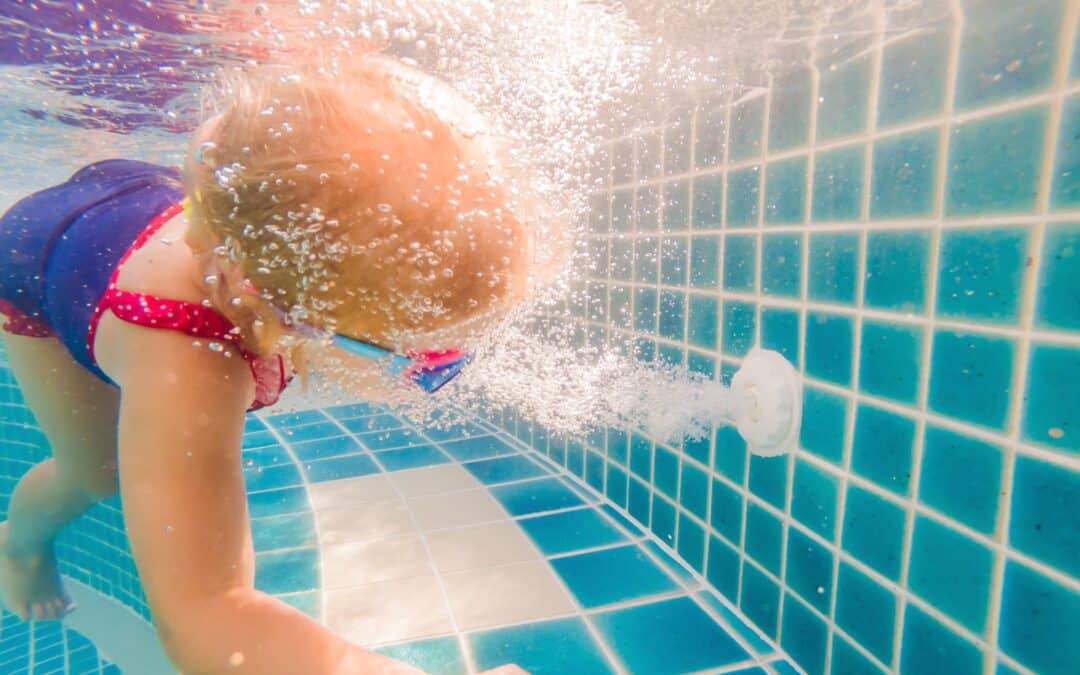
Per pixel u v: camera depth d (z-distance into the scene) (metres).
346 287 0.52
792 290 0.82
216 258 0.58
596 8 0.84
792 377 0.82
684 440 1.10
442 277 0.51
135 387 0.63
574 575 1.09
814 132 0.77
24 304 1.01
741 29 0.75
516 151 0.60
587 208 1.39
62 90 1.21
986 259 0.55
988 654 0.56
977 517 0.57
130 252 0.80
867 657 0.71
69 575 1.61
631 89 1.08
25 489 1.26
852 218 0.71
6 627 1.38
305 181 0.48
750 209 0.90
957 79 0.58
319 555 1.19
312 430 1.95
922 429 0.63
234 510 0.65
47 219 0.98
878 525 0.69
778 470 0.86
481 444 1.80
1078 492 0.48
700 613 0.98
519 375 1.37
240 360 0.68
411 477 1.55
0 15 0.87
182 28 0.88
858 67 0.70
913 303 0.63
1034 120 0.51
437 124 0.52
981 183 0.56
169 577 0.58
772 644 0.89
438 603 1.03
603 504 1.38
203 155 0.54
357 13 0.84
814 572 0.80
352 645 0.63
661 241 1.13
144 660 1.25
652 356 1.18
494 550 1.19
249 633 0.60
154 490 0.59
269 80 0.56
